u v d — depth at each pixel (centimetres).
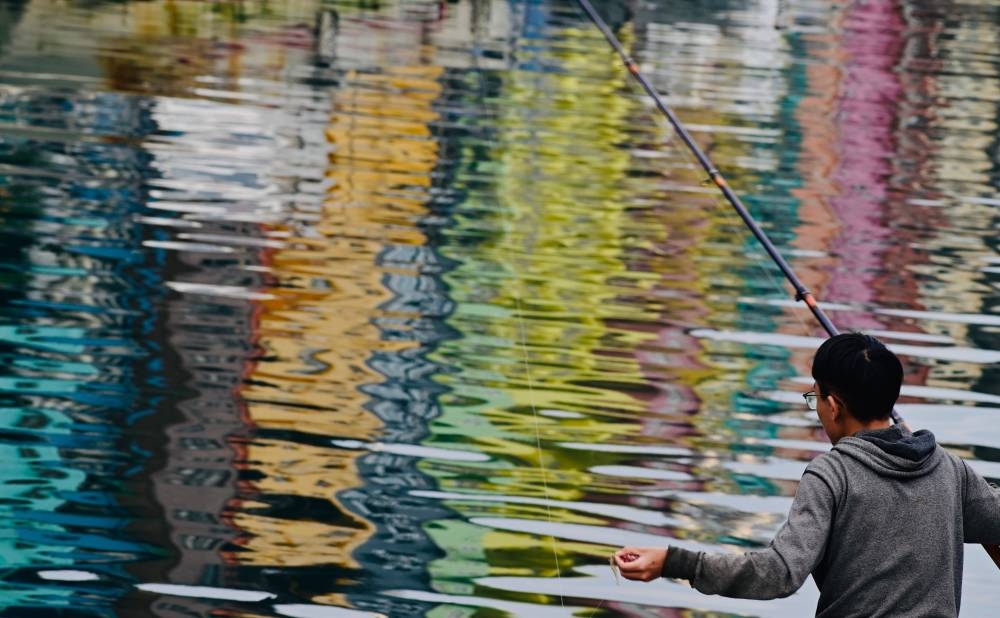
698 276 1425
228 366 1115
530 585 822
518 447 1007
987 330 1327
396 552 851
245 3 2845
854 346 573
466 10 2978
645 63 2591
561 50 2648
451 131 1948
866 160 1994
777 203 1722
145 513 877
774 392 1139
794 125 2188
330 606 783
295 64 2303
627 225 1582
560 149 1906
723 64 2656
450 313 1266
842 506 547
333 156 1770
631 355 1199
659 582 837
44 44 2283
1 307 1197
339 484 934
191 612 769
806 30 3150
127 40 2377
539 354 1186
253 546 848
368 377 1112
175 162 1684
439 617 777
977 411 1123
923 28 3316
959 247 1596
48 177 1580
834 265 1494
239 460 960
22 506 874
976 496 567
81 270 1304
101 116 1866
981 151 2114
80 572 803
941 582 546
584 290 1355
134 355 1123
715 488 963
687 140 1323
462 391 1099
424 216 1554
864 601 545
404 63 2388
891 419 629
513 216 1582
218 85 2098
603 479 967
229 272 1330
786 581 530
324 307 1259
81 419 1003
